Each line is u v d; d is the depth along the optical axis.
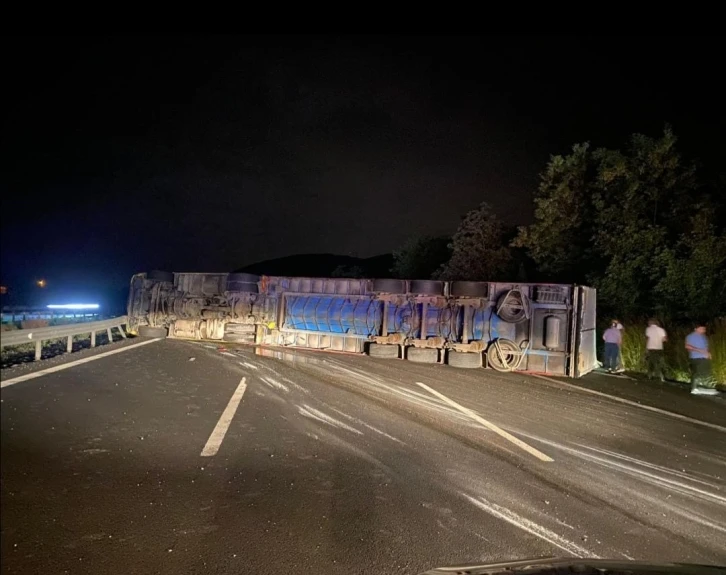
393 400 9.95
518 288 15.04
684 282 16.72
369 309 16.86
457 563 4.02
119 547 4.07
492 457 6.75
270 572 3.82
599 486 5.89
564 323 14.38
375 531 4.52
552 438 7.80
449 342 15.57
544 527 4.75
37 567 3.74
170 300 19.78
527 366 14.61
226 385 10.59
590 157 21.38
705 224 17.08
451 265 28.83
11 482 5.19
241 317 18.72
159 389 9.84
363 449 6.83
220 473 5.72
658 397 11.54
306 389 10.57
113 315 29.52
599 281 18.98
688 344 12.30
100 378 10.53
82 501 4.85
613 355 15.10
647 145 18.58
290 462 6.19
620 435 8.16
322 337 17.72
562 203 21.69
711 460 7.07
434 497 5.33
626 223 18.86
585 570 2.68
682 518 5.11
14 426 7.02
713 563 4.22
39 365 11.68
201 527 4.46
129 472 5.63
